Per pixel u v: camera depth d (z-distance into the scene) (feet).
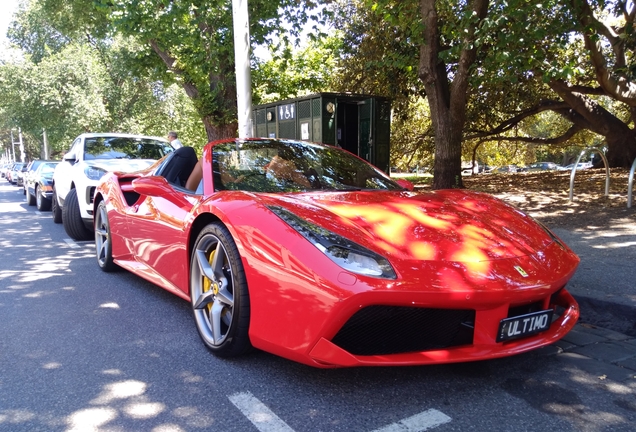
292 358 7.39
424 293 6.70
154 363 8.93
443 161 30.96
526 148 84.48
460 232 8.17
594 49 31.48
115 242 14.97
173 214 10.92
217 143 12.10
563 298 9.18
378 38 41.93
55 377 8.41
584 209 23.68
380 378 8.18
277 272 7.41
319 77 60.90
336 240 7.30
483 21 23.70
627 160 47.29
